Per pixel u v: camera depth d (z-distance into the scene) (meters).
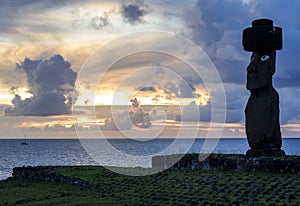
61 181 23.94
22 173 26.61
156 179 22.73
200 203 17.45
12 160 90.75
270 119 23.47
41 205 19.05
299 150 131.38
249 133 23.94
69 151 133.50
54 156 105.19
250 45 23.78
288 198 16.72
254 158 22.23
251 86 23.92
